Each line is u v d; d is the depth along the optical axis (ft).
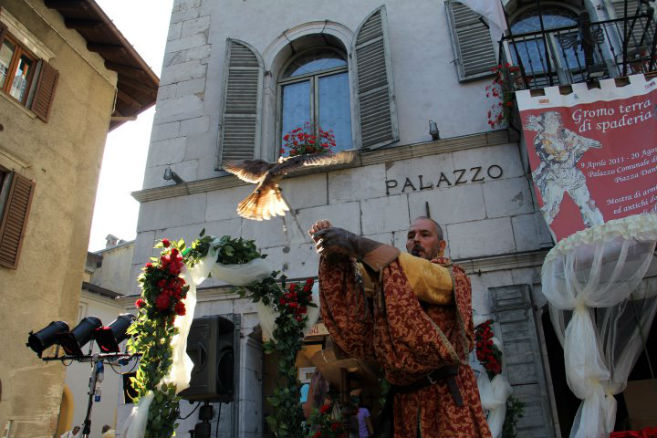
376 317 6.64
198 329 20.18
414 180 25.35
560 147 21.47
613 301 16.80
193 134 29.73
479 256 23.15
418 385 6.76
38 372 34.40
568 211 20.35
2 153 34.19
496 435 18.58
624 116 21.45
